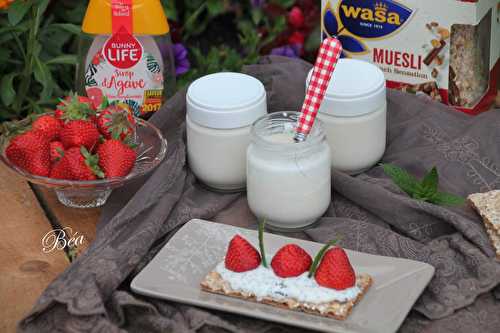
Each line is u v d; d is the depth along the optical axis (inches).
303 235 36.7
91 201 38.5
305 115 35.7
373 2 41.8
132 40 41.4
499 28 42.9
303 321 31.5
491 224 35.0
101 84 42.0
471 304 32.9
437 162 39.0
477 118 40.2
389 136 41.1
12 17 45.1
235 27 61.2
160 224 35.9
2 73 50.0
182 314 32.8
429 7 40.8
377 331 31.1
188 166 39.5
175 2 58.0
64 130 37.6
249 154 36.4
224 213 37.8
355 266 33.6
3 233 36.9
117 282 33.6
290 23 57.1
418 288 32.5
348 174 39.2
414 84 42.6
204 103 37.4
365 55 43.1
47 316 32.7
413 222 36.3
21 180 39.7
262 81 43.8
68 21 51.4
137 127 40.6
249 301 32.5
